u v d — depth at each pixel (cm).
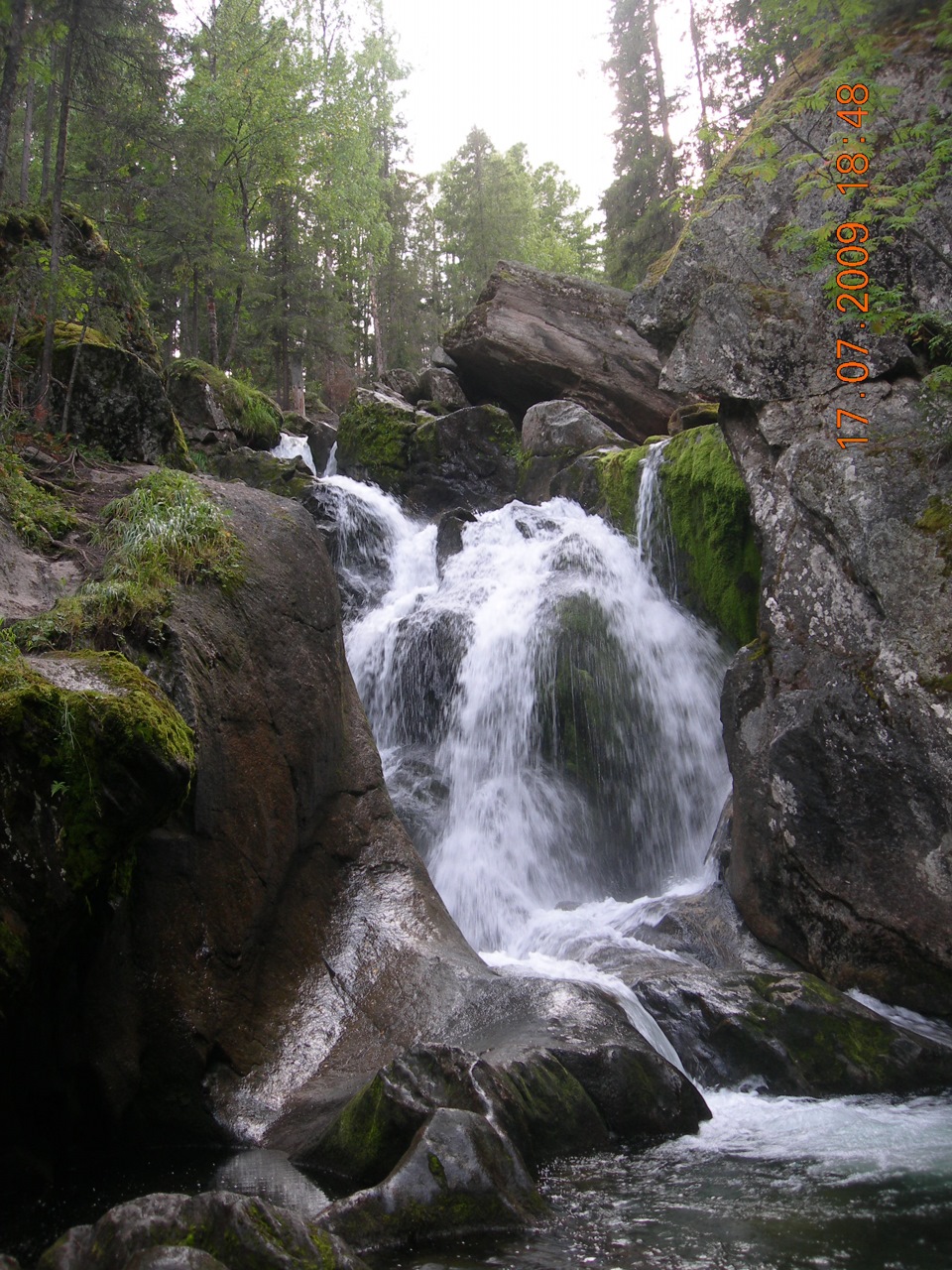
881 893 720
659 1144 504
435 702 1197
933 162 721
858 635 768
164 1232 318
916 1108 571
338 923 668
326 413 3025
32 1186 454
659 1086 538
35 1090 481
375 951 647
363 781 765
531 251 4303
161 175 2186
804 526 820
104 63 1207
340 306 2914
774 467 867
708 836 1027
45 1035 481
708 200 948
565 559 1233
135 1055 521
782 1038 627
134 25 1209
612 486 1305
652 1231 388
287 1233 324
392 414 1720
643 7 2619
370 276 3941
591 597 1155
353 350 3619
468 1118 421
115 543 740
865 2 731
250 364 3186
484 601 1238
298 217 3050
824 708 765
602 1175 456
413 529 1580
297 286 2809
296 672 716
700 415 1375
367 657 1260
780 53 906
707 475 1133
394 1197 384
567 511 1355
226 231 2314
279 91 2702
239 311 2725
